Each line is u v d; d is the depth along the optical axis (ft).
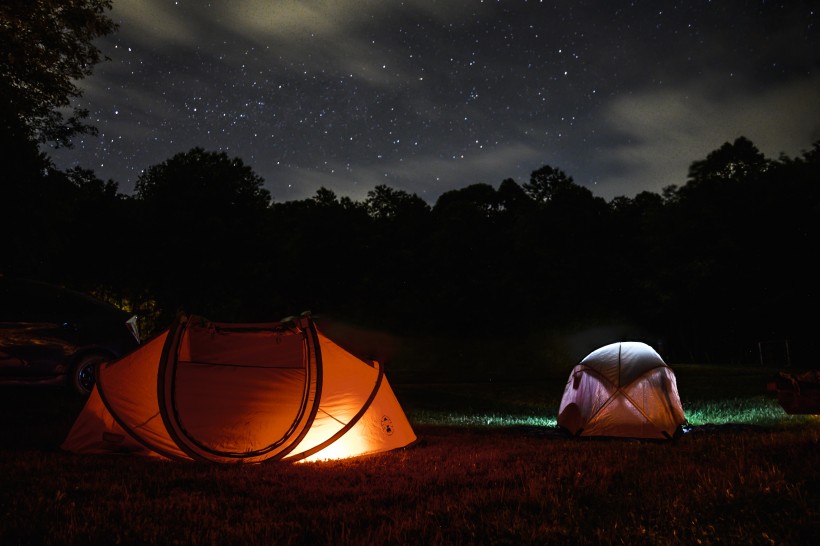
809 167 120.57
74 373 37.91
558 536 15.24
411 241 181.88
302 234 171.32
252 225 128.88
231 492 19.81
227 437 25.57
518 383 78.69
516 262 157.99
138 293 125.08
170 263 120.47
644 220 139.74
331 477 22.09
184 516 16.66
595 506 17.65
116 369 27.58
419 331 159.43
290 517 16.96
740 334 129.70
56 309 38.01
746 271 124.98
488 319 155.53
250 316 135.95
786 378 39.75
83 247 117.39
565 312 146.41
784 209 121.70
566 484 20.15
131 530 15.39
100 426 27.02
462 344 146.00
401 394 64.44
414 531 15.47
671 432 33.04
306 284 172.96
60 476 20.81
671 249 132.87
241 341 27.99
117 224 119.96
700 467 21.53
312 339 27.40
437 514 16.84
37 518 16.15
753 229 125.49
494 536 15.26
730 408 48.65
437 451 27.99
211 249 122.93
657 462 23.99
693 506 17.03
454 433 37.22
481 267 164.35
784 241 122.72
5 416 35.45
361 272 177.88
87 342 38.24
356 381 28.78
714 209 127.54
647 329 144.77
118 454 26.40
